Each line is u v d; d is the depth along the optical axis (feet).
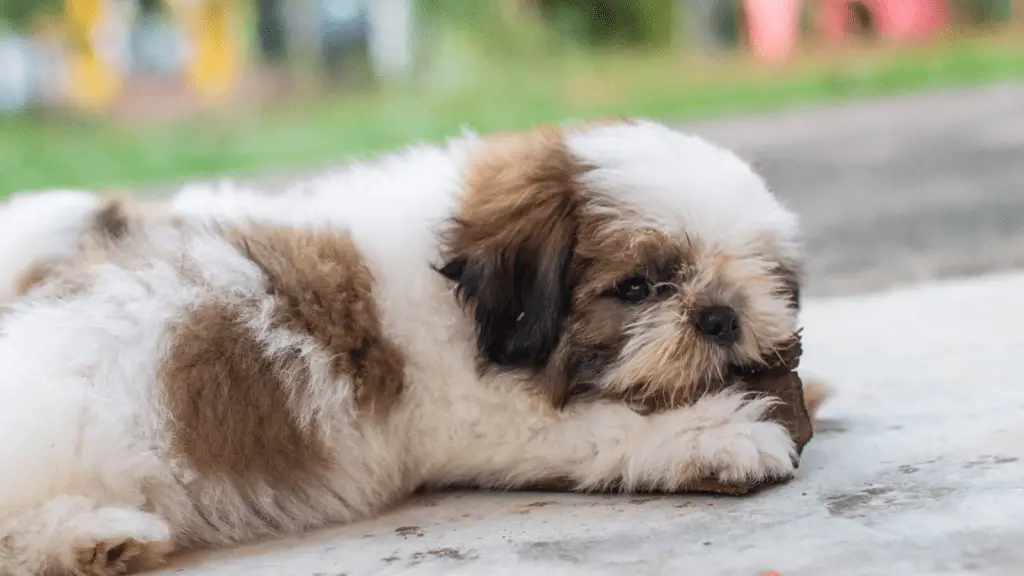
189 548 3.23
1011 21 15.93
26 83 11.37
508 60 13.67
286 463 3.26
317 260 3.34
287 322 3.28
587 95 11.75
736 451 3.21
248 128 10.53
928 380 3.72
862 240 5.66
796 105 11.19
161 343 3.22
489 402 3.34
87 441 3.14
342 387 3.30
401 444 3.37
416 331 3.34
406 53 13.10
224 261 3.31
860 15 15.40
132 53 11.88
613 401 3.31
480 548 3.12
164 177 8.22
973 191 6.70
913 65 12.96
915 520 3.04
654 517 3.17
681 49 15.17
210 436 3.21
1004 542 2.95
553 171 3.36
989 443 3.30
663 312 3.27
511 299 3.33
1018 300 4.32
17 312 3.29
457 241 3.36
